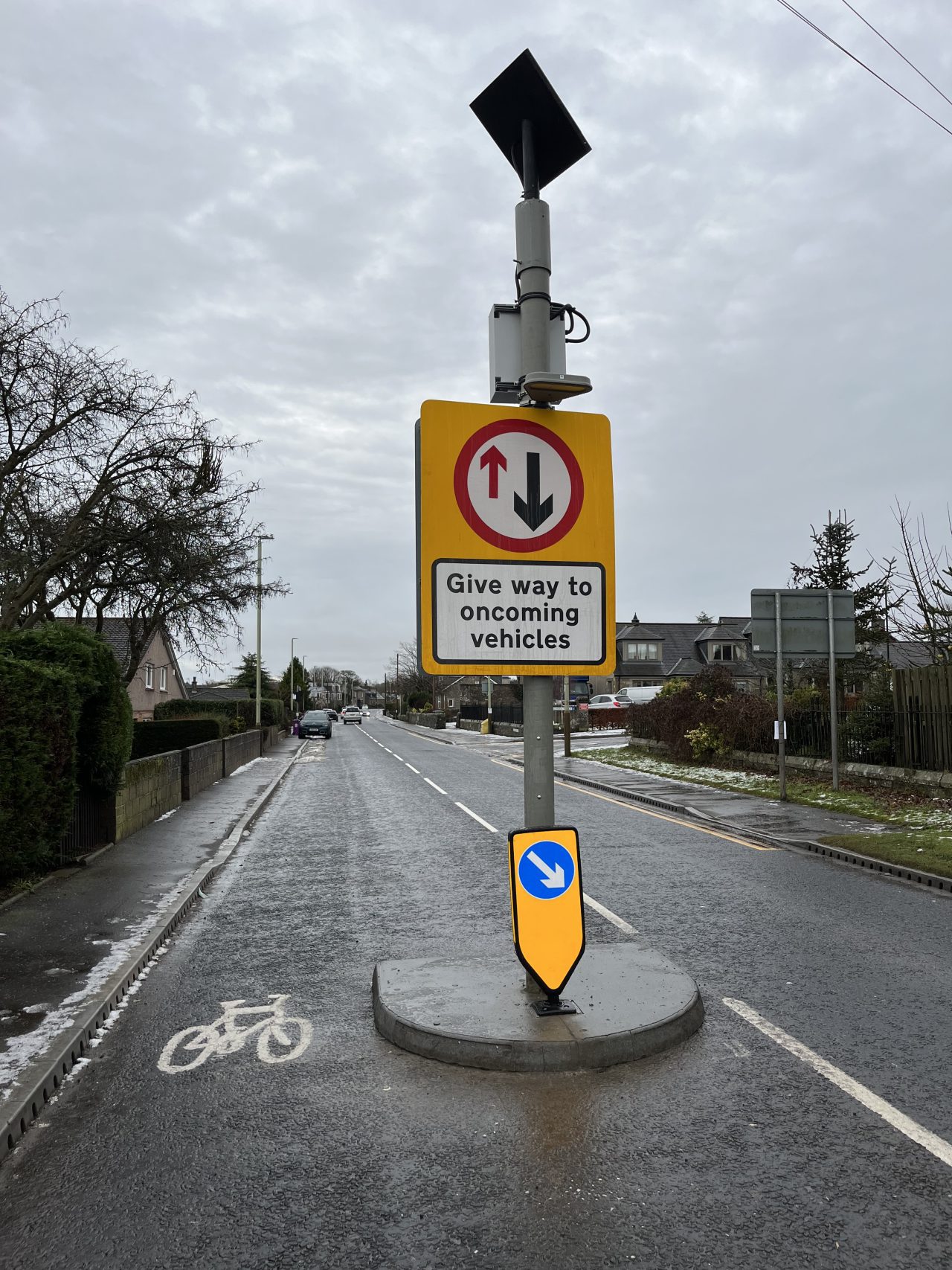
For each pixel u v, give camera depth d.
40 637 10.27
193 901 9.05
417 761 30.75
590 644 5.36
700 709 22.59
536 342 5.30
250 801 17.72
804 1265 3.03
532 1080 4.55
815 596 15.48
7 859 8.88
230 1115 4.26
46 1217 3.43
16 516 16.22
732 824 13.30
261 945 7.39
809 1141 3.88
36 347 16.02
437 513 5.16
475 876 10.22
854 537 23.50
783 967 6.43
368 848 12.46
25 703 8.87
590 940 7.19
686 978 5.69
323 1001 5.91
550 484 5.34
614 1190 3.51
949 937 7.27
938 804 13.36
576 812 15.66
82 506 16.70
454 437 5.20
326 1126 4.12
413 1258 3.11
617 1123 4.07
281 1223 3.35
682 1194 3.47
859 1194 3.46
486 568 5.21
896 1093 4.34
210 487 18.55
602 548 5.41
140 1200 3.53
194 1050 5.10
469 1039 4.75
